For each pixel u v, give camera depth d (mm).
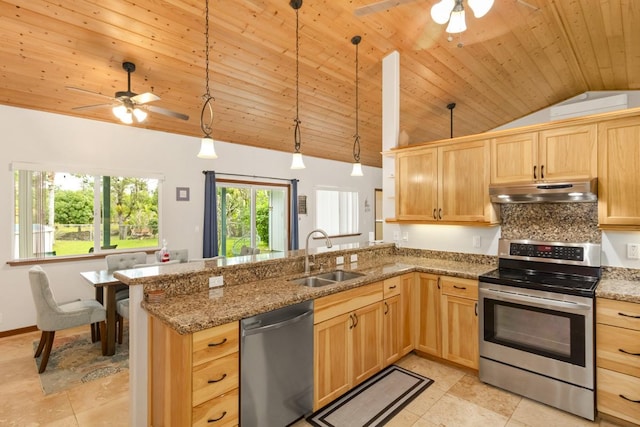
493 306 2615
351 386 2463
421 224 3559
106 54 3299
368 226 8688
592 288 2246
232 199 5977
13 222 3875
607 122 2385
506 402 2418
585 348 2197
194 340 1618
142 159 4809
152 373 1981
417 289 3131
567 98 6191
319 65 4023
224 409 1736
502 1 3232
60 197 4234
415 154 3492
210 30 3230
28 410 2359
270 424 1950
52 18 2836
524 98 5797
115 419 2258
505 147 2863
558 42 4078
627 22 3625
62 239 4254
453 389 2594
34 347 3475
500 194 2785
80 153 4270
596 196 2434
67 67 3383
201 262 2525
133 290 1957
